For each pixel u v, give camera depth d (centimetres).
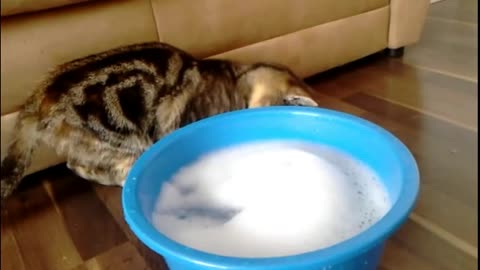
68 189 77
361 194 58
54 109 68
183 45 85
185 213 58
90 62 71
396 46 119
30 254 64
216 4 86
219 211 58
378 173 59
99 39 74
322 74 114
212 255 41
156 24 80
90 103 70
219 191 62
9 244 66
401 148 55
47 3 66
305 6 99
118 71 73
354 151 63
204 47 88
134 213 48
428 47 126
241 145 69
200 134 65
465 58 117
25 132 69
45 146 74
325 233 53
